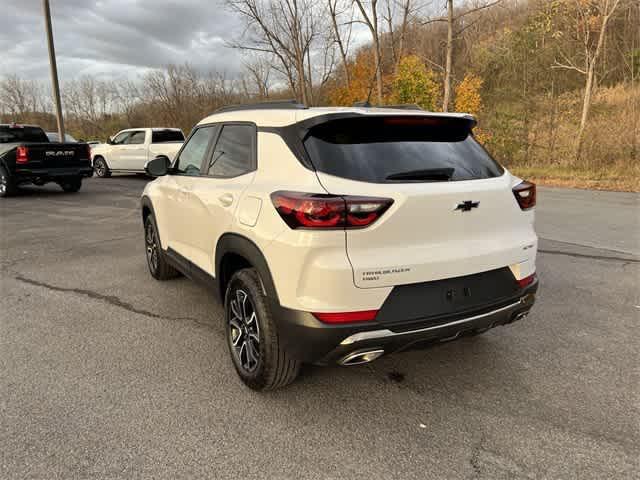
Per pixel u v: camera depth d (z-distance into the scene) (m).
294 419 2.70
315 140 2.62
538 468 2.28
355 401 2.88
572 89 22.22
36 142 12.66
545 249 6.52
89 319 4.21
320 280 2.38
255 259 2.72
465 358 3.44
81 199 12.23
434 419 2.70
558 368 3.28
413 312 2.53
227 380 3.14
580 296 4.68
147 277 5.45
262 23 23.83
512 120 19.34
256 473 2.27
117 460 2.36
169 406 2.83
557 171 15.88
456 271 2.61
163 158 4.36
